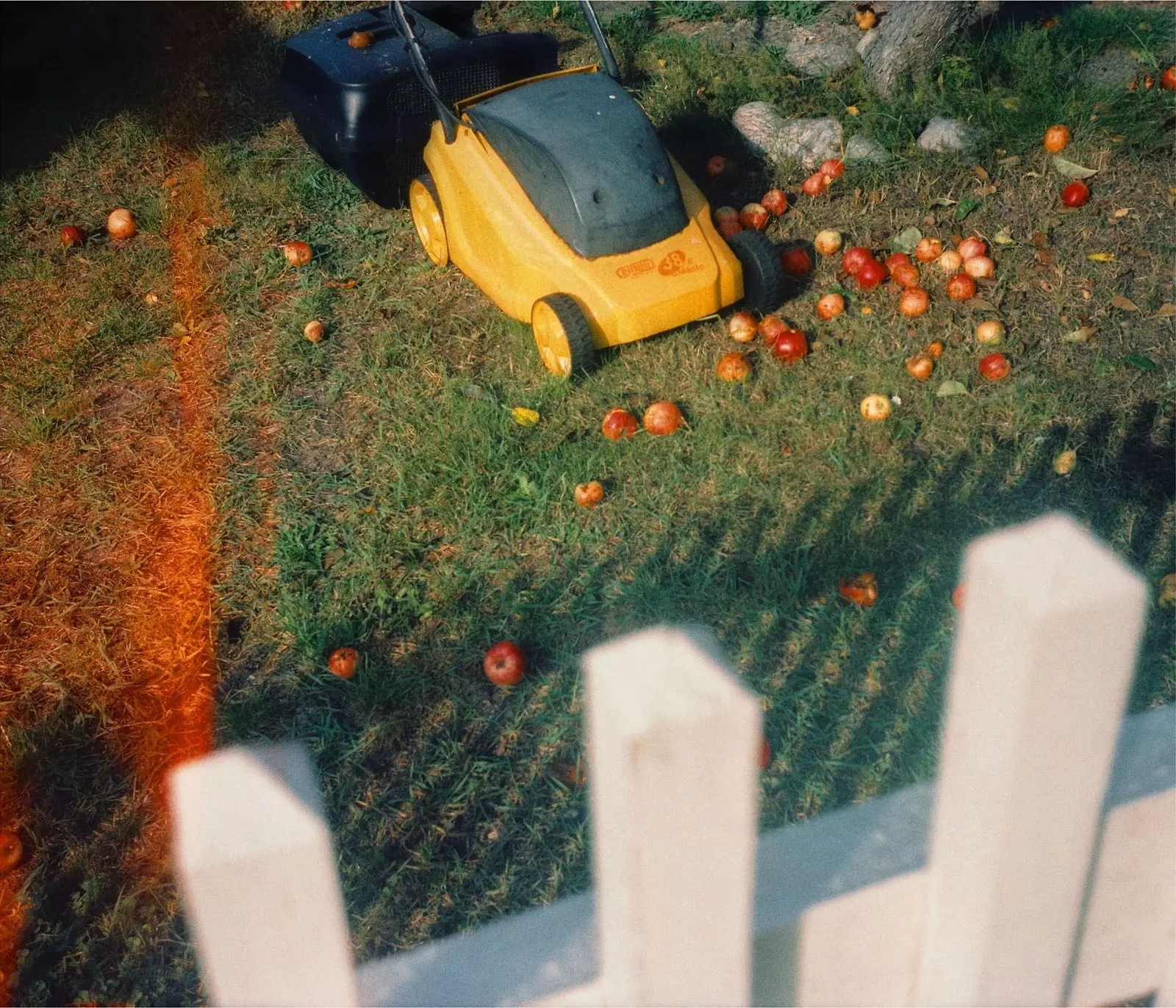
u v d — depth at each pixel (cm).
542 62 604
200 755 336
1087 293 505
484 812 311
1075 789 124
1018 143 610
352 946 280
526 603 371
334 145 576
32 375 513
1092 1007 166
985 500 397
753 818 110
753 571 378
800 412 442
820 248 544
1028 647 109
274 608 386
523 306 473
